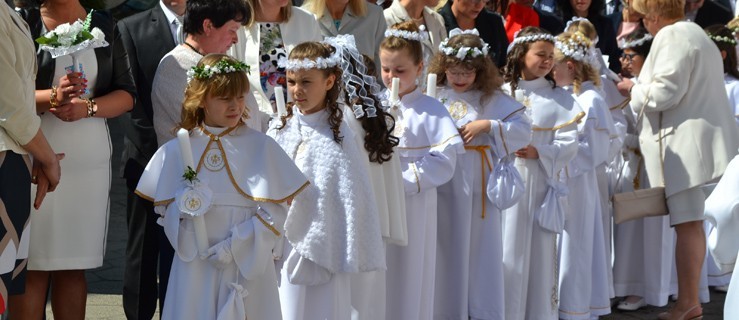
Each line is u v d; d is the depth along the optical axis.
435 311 6.21
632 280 7.46
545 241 6.49
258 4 5.92
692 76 6.76
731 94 7.80
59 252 5.14
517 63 6.63
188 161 4.41
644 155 7.01
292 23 6.05
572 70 6.83
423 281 5.82
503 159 6.18
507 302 6.42
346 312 5.07
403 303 5.68
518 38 6.60
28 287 5.20
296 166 4.61
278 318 4.62
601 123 6.74
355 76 5.08
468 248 6.16
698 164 6.71
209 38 5.31
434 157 5.67
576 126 6.54
